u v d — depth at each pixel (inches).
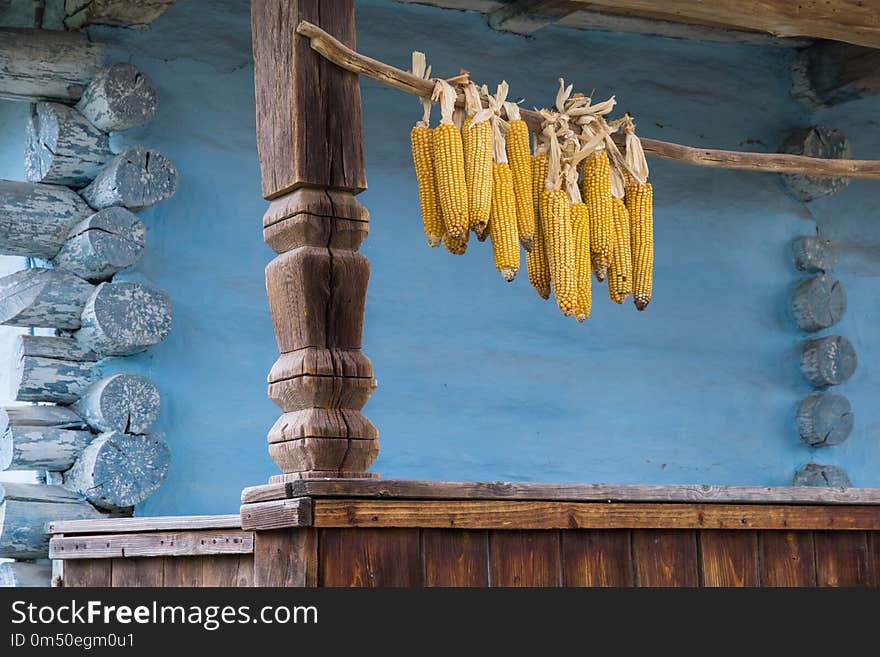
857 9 192.5
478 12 249.6
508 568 128.7
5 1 234.5
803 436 265.7
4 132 246.1
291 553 123.2
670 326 258.5
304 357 135.0
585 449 246.5
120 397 203.0
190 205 218.4
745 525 139.5
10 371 209.9
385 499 123.5
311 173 137.7
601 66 260.4
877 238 283.6
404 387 233.1
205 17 224.5
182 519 141.3
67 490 203.0
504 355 242.4
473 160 142.3
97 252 205.5
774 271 271.1
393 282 235.5
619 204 158.2
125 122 210.4
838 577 145.8
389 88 239.6
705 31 264.4
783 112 277.3
